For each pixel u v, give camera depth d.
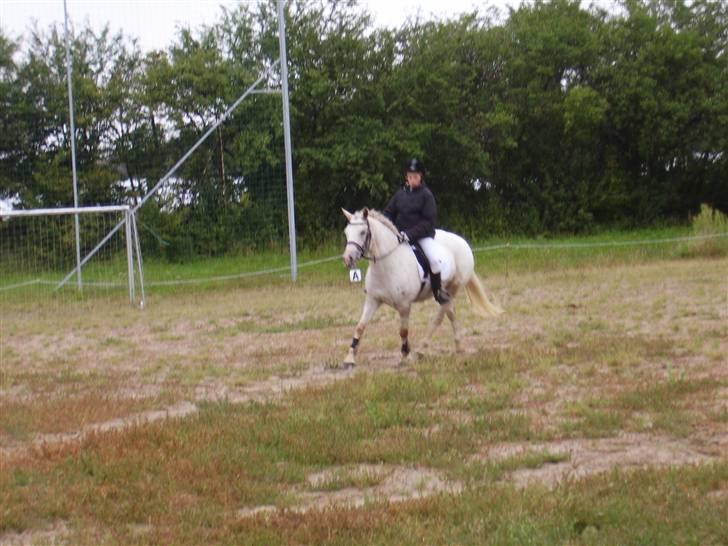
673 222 37.56
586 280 22.95
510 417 9.80
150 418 10.73
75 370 14.16
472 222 35.41
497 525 6.73
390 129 32.88
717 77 36.41
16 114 30.12
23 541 7.01
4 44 30.52
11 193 30.36
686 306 17.78
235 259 29.59
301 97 31.92
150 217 29.19
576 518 6.80
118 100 30.62
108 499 7.66
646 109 35.62
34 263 25.52
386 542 6.49
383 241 12.80
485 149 35.88
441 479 8.09
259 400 11.34
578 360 12.77
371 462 8.68
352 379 11.96
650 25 36.59
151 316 20.08
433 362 13.03
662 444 8.89
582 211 36.53
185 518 7.19
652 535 6.41
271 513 7.20
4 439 9.99
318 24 33.09
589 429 9.36
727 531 6.43
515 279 23.88
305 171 32.06
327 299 21.44
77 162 30.62
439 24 35.94
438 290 13.32
